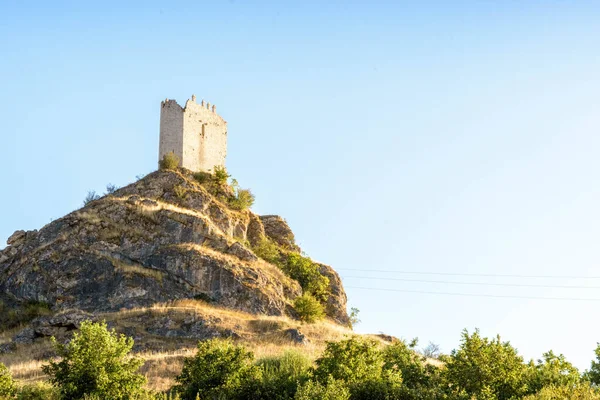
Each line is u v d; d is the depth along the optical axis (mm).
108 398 38812
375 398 38531
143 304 68625
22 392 38812
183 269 72438
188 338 61594
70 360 40781
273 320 65875
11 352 60625
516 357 40969
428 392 38375
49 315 67688
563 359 44031
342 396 36656
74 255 72938
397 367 45188
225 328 62219
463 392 37562
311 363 47281
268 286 74500
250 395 41125
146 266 73375
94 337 40844
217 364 43125
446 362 41594
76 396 38938
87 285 70750
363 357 42562
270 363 47688
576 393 36250
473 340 40781
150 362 52125
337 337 65875
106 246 74188
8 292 72188
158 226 77250
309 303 74375
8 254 77375
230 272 72938
